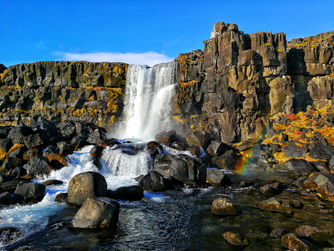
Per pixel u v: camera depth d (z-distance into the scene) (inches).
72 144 825.5
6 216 410.9
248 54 1024.2
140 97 1344.7
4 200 465.4
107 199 396.5
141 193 531.5
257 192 565.9
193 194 558.6
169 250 305.3
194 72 1187.9
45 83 1428.4
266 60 1035.9
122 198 515.8
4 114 1408.7
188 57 1261.1
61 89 1397.6
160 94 1264.8
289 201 465.7
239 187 618.2
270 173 760.3
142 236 343.6
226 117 1011.9
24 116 1392.7
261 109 1037.8
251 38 1111.0
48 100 1400.1
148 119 1289.4
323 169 722.8
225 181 639.1
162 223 391.5
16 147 752.3
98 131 903.1
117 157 764.6
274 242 319.6
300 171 735.1
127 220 403.9
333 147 794.8
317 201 491.5
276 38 1112.2
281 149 869.2
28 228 365.4
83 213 374.9
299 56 1084.5
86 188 470.9
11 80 1476.4
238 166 837.8
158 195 550.0
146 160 757.3
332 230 347.3
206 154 898.1
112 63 1408.7
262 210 445.4
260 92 1045.2
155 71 1332.4
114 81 1391.5
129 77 1387.8
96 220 366.6
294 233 320.5
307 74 1077.8
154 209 458.3
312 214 419.2
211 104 1095.6
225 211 425.4
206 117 1088.2
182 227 375.6
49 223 384.8
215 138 1015.0
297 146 842.8
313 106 1049.5
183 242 326.3
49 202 486.9
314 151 796.6
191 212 441.7
